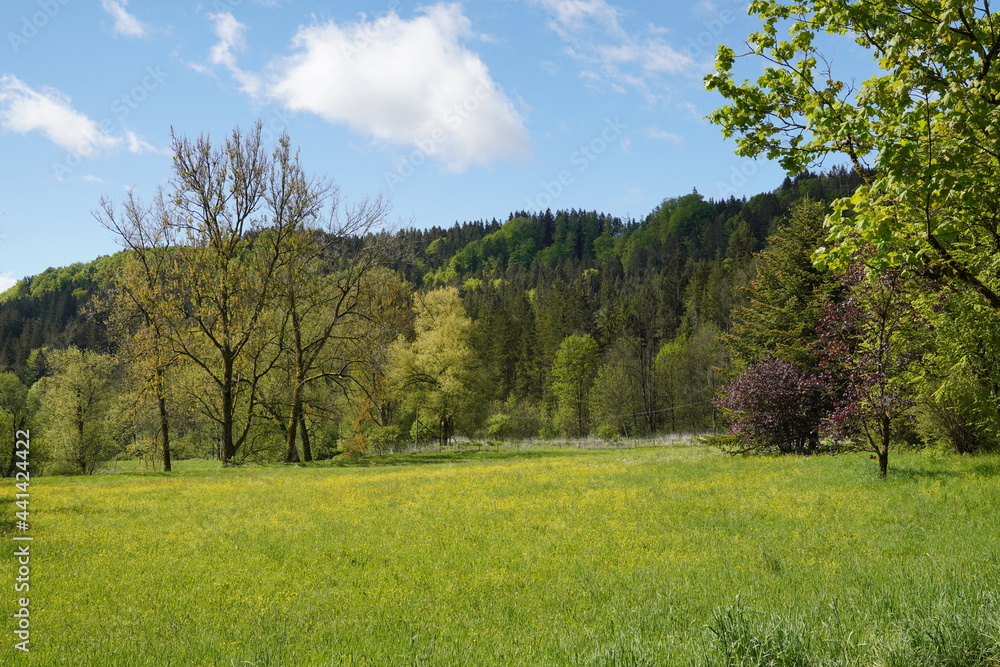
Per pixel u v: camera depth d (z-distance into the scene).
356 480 25.17
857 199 8.73
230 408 36.50
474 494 19.38
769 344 31.30
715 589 8.33
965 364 17.58
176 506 18.30
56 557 11.72
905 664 4.91
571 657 5.80
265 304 36.81
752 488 17.55
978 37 7.89
